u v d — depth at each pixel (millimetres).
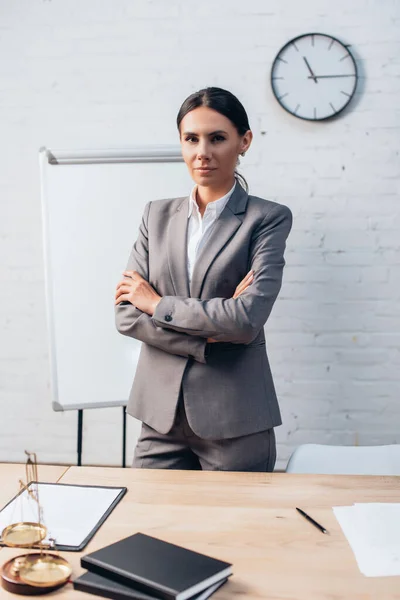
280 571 1006
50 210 2359
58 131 2656
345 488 1336
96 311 2359
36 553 1025
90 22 2609
